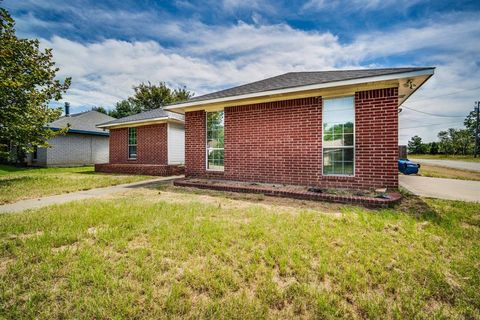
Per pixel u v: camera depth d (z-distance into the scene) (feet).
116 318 5.62
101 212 13.91
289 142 22.43
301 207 15.80
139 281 7.17
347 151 20.44
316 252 8.93
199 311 5.98
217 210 14.70
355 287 6.97
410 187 25.02
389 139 18.38
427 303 6.54
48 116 30.60
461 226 11.98
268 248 9.06
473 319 6.01
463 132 157.17
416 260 8.43
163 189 23.48
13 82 25.08
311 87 19.39
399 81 17.87
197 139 28.27
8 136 27.53
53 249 9.26
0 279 7.18
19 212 14.37
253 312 5.93
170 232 10.75
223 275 7.34
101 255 8.60
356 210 14.55
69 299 6.37
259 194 20.25
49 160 52.21
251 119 24.43
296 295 6.57
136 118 44.50
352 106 20.20
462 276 7.65
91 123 63.26
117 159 47.34
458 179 32.76
